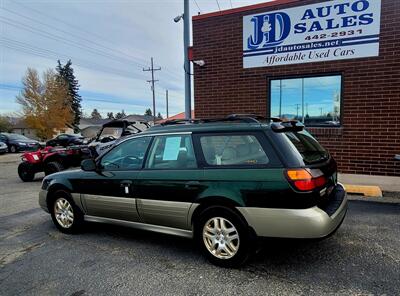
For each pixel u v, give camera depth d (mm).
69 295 3037
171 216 3754
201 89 9320
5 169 14758
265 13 8242
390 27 7035
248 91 8688
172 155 3873
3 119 49781
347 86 7551
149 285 3158
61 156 9984
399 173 7223
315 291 2904
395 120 7148
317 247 3855
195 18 9195
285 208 3098
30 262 3812
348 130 7625
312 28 7758
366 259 3506
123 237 4562
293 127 3713
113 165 4387
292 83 8219
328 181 3502
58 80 44344
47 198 4996
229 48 8820
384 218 4871
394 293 2830
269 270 3344
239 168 3377
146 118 72750
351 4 7293
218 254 3473
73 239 4562
